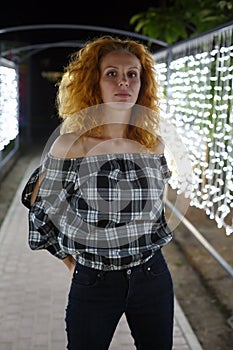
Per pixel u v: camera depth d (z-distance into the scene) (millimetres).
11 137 8750
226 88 3713
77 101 2023
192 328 3775
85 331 1980
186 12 6281
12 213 7242
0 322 3645
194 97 4777
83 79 2000
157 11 6469
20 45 12039
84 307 1967
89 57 1998
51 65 23312
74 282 2006
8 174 10648
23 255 5273
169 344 2098
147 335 2074
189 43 4926
